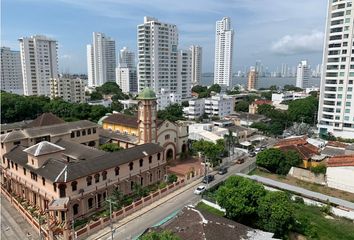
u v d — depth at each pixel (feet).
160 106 536.42
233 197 145.48
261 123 403.54
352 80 333.42
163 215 164.86
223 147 266.77
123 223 155.22
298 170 222.28
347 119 343.46
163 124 263.08
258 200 144.77
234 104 565.53
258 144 340.18
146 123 247.50
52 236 135.03
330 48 345.92
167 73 616.39
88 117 408.87
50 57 631.97
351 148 255.91
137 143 259.80
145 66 593.01
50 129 247.91
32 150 176.24
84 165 168.14
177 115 479.82
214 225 124.57
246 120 425.69
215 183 215.51
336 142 302.25
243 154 298.76
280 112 456.04
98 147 268.00
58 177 153.79
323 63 360.48
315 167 214.48
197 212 136.05
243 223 147.02
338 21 333.83
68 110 412.16
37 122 279.90
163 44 597.52
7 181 202.49
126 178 190.60
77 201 158.10
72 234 136.05
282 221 135.23
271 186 198.08
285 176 226.99
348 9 324.39
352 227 148.46
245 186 150.61
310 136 361.30
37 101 430.61
